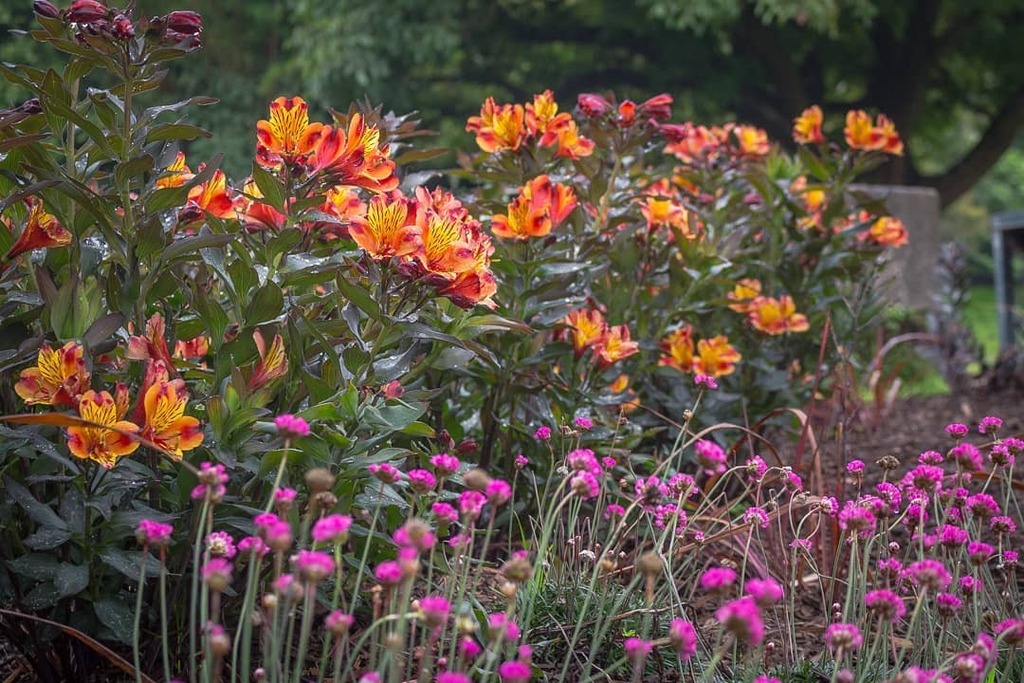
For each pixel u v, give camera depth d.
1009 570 2.94
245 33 18.14
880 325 7.68
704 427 4.59
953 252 10.27
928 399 8.96
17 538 2.58
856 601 3.19
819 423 6.13
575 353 3.71
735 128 5.69
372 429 2.72
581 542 3.21
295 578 2.04
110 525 2.46
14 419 2.17
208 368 3.17
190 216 2.85
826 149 5.51
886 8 20.55
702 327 5.11
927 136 25.64
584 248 4.06
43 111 2.72
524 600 2.82
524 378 3.70
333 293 2.97
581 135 4.38
